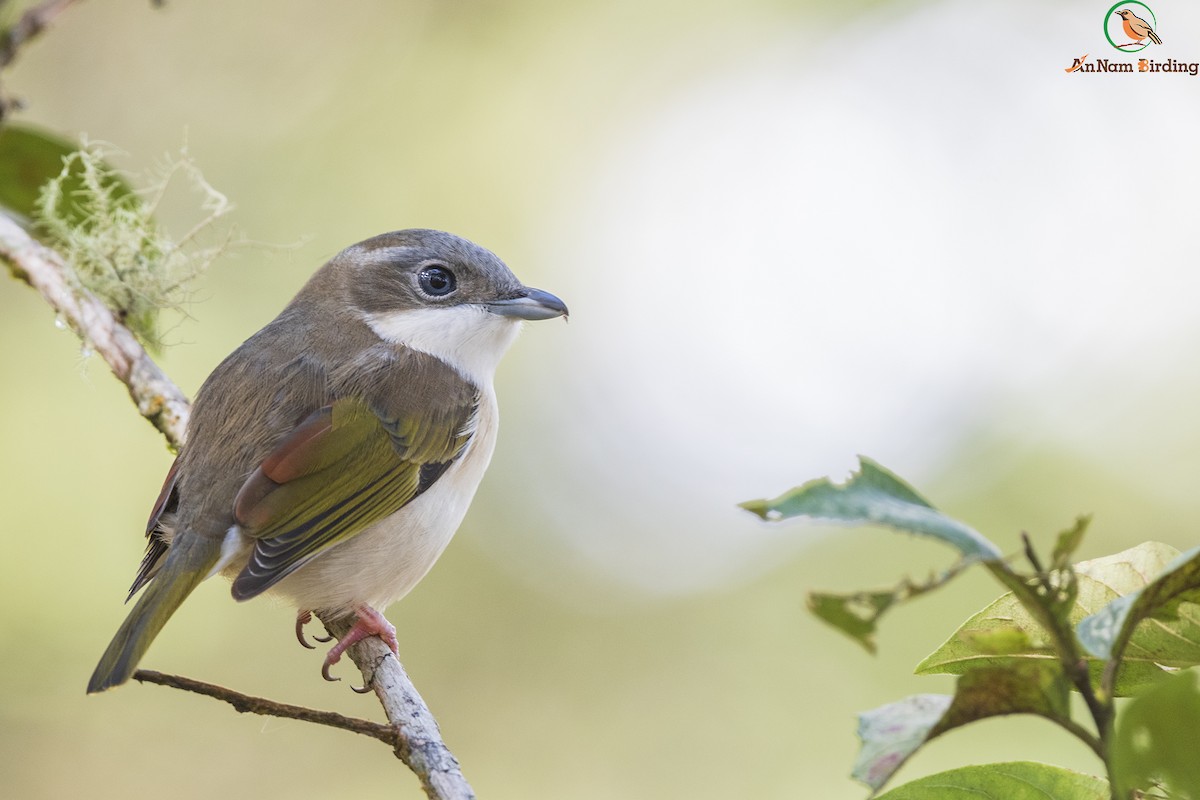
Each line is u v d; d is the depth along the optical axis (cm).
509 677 1387
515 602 1413
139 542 1283
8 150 789
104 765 1266
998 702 346
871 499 325
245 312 1399
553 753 1348
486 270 833
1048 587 339
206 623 1312
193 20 1504
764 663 1364
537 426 1470
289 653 1317
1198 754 314
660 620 1402
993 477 1340
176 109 1482
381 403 742
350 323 801
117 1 1482
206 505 681
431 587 1406
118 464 1296
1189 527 1270
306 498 692
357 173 1487
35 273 789
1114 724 338
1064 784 397
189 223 1438
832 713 1312
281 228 1451
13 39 714
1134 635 402
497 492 1447
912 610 1306
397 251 826
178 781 1281
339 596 720
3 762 1246
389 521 727
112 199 811
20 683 1256
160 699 1295
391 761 1316
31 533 1266
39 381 1298
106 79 1478
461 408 779
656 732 1350
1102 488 1304
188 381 1323
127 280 794
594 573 1422
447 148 1509
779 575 1402
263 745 1308
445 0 1534
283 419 719
